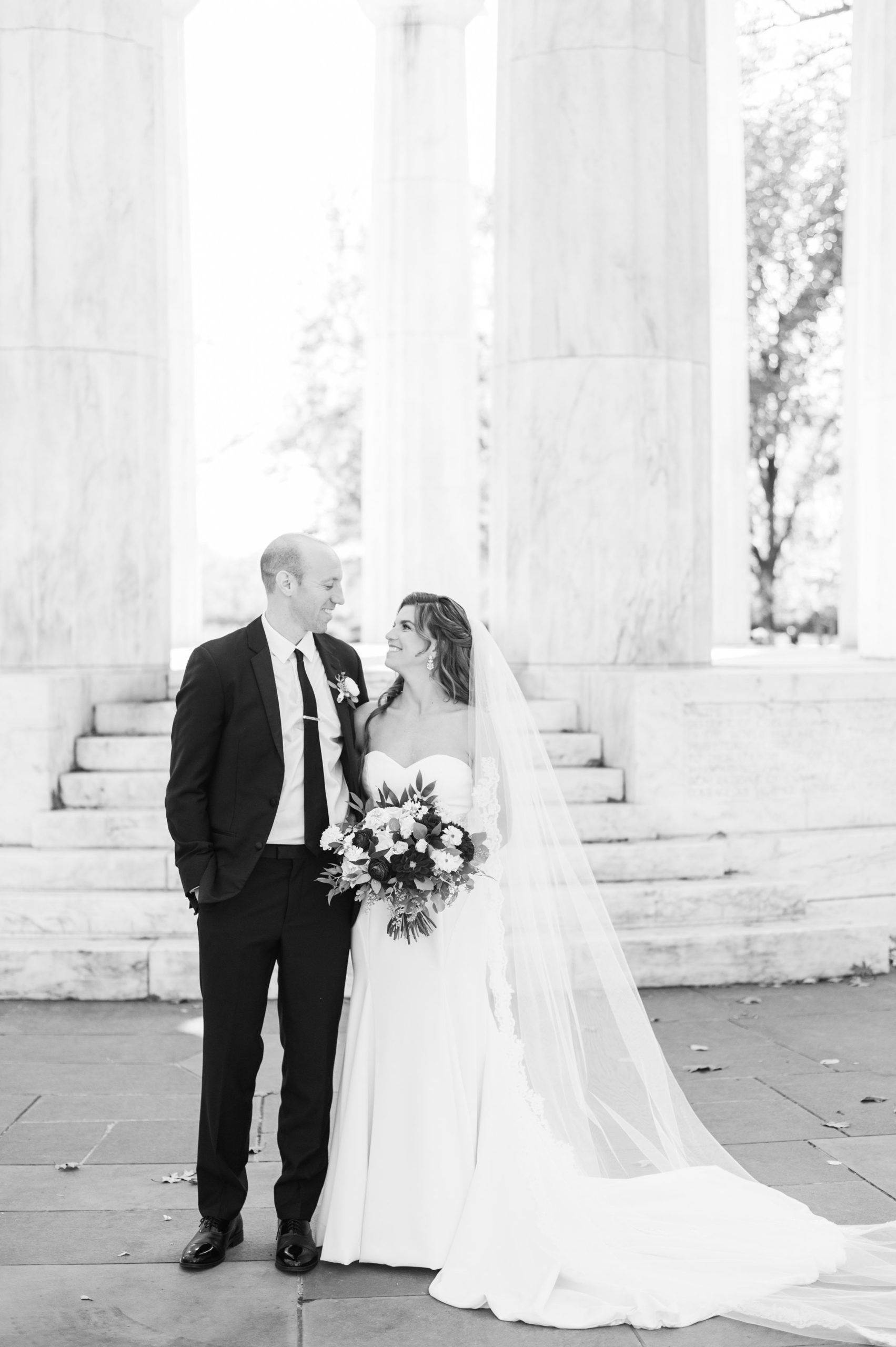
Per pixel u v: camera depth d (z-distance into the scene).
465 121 16.50
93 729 9.44
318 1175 4.25
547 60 9.88
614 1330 3.82
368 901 4.14
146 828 8.43
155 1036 6.89
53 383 9.52
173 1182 4.91
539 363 9.94
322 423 32.34
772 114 25.97
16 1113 5.71
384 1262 4.18
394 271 16.31
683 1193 4.45
